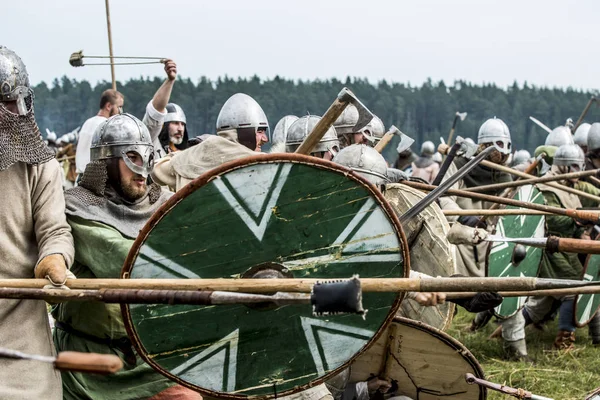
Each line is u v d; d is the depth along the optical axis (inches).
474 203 405.7
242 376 185.2
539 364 348.2
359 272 184.1
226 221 175.9
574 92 2337.6
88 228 194.4
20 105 183.8
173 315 179.0
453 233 198.4
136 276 174.7
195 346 181.6
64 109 1866.4
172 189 245.9
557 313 436.1
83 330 201.5
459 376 222.8
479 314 381.4
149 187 206.5
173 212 172.9
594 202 419.2
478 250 342.3
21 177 187.9
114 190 201.8
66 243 187.5
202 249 176.1
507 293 207.6
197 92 1605.6
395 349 224.1
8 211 186.9
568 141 526.0
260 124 262.4
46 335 191.9
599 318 383.2
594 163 461.7
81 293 167.6
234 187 174.7
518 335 350.0
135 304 175.6
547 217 381.4
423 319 253.0
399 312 255.0
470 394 224.2
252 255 178.7
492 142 409.4
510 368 335.6
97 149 199.9
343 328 188.1
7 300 186.2
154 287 171.5
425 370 225.1
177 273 175.8
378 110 2202.3
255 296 159.5
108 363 128.0
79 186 201.5
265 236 178.5
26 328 187.6
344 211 181.0
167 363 180.9
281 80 2018.9
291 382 187.8
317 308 155.3
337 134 315.3
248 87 1978.3
